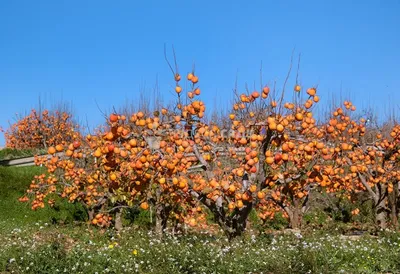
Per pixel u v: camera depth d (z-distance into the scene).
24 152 29.77
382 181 14.41
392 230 13.19
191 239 11.37
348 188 15.64
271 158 8.68
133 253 9.50
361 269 8.92
